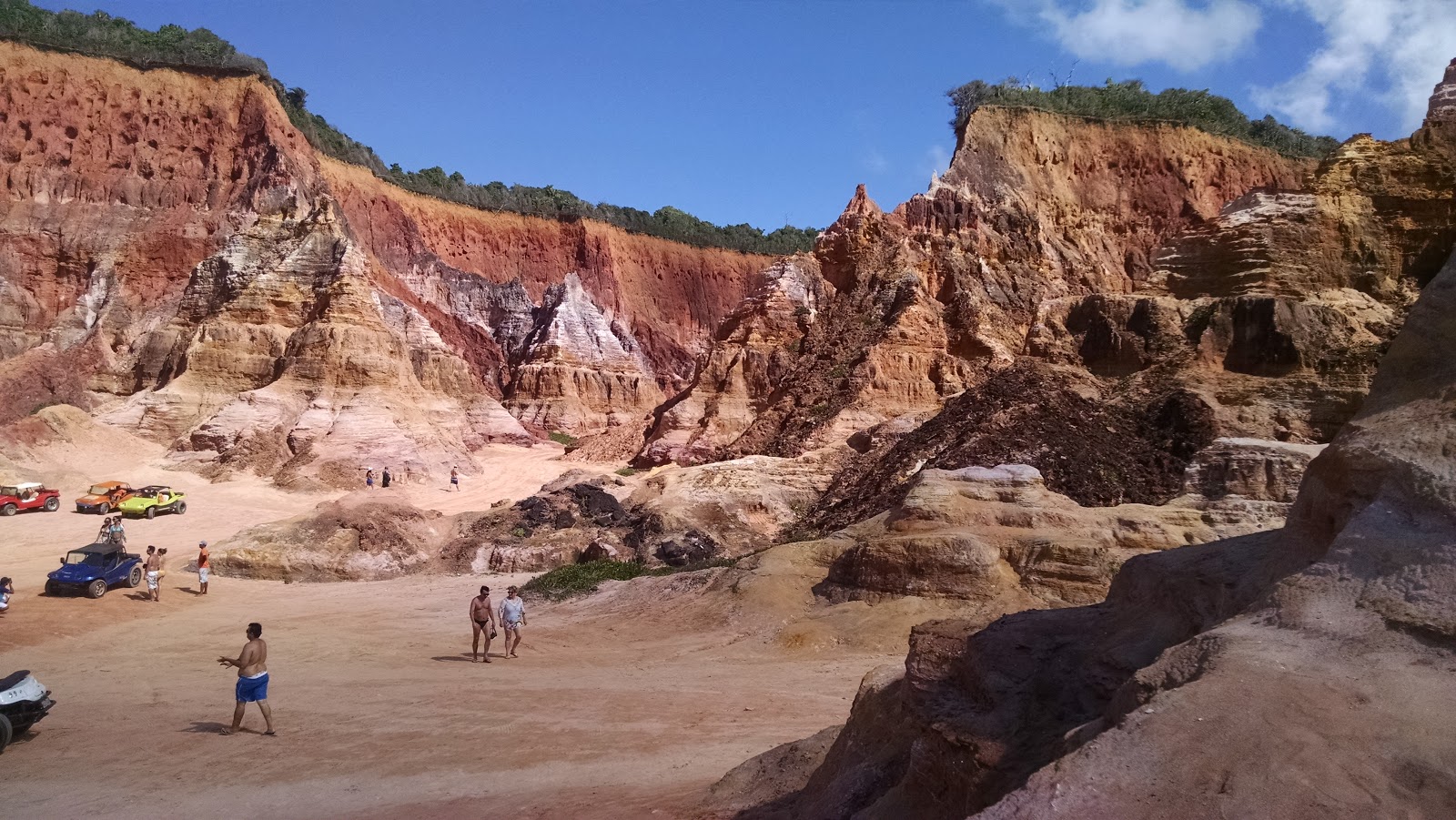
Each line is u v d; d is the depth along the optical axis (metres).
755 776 10.63
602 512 40.28
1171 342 43.31
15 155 71.62
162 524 40.56
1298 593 5.43
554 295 101.94
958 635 8.43
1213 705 4.70
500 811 10.24
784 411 54.78
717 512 37.94
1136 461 36.03
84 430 53.78
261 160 78.00
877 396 51.81
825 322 61.41
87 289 69.44
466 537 36.88
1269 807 4.09
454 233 107.75
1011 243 65.25
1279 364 39.94
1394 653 4.73
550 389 91.69
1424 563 5.05
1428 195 47.44
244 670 13.99
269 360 64.44
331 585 31.00
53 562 31.62
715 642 21.08
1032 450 35.12
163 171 76.56
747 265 127.81
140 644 21.30
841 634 20.34
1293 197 47.41
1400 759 4.14
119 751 12.95
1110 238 71.69
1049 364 44.47
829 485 42.28
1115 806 4.32
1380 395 6.68
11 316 66.50
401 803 10.66
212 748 13.10
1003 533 22.66
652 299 119.19
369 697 16.31
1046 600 20.36
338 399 61.25
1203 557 7.72
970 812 6.00
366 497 37.19
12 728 13.14
